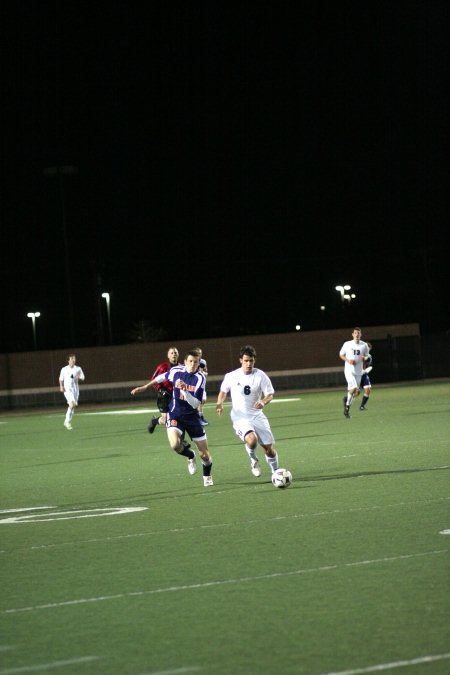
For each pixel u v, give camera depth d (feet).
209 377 480.64
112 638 66.69
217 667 59.36
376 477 142.20
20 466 193.98
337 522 105.91
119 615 72.49
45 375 476.13
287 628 66.44
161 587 80.48
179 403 143.84
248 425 139.23
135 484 153.48
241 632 66.18
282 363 481.05
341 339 480.23
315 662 59.06
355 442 197.67
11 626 71.10
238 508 120.88
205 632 66.69
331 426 241.55
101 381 477.36
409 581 77.05
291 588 77.25
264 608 71.82
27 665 61.77
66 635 68.03
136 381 477.36
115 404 458.50
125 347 477.77
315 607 71.10
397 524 102.47
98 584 82.94
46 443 251.19
